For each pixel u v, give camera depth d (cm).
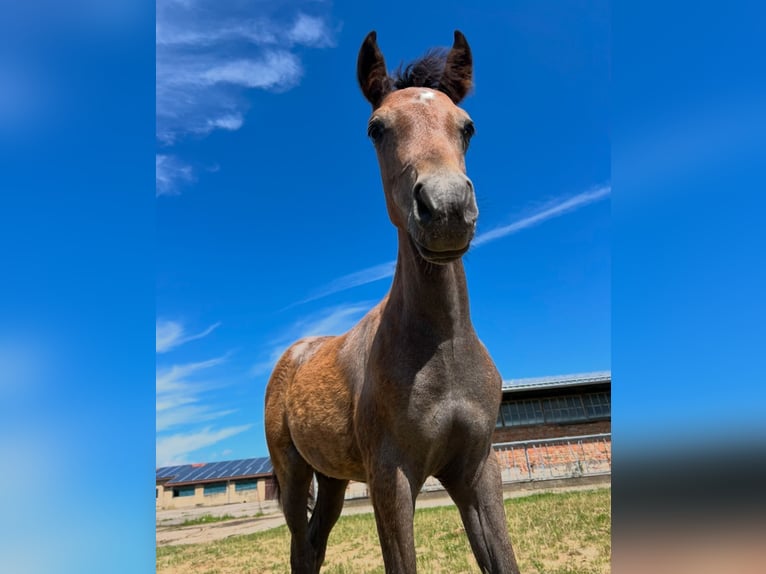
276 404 373
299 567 339
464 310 224
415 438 217
